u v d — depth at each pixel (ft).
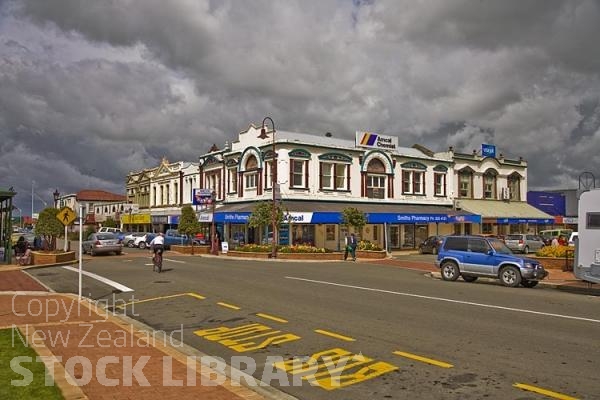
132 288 54.24
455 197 151.43
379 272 74.49
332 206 122.72
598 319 36.70
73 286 56.44
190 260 96.12
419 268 84.23
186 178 163.02
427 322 35.06
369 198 133.08
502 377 22.94
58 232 99.55
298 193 121.39
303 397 20.84
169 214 167.32
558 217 167.32
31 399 18.34
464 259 62.95
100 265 84.23
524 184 169.68
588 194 53.47
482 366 24.63
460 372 23.73
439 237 123.03
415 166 143.33
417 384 22.13
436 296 47.98
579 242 54.03
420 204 143.54
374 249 109.60
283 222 108.27
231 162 138.10
